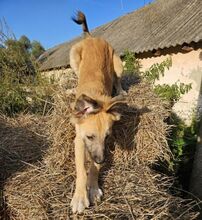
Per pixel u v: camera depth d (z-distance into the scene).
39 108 1.26
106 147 0.79
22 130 1.02
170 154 0.89
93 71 0.89
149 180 0.76
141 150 0.84
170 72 1.43
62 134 0.83
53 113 0.91
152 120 0.86
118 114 0.73
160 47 1.42
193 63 1.31
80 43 1.04
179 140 1.08
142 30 1.95
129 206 0.65
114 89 1.00
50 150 0.85
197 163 1.05
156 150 0.84
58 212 0.63
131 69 1.53
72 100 0.89
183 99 1.35
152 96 0.97
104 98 0.75
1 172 0.78
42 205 0.64
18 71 1.32
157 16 2.04
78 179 0.67
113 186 0.72
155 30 1.75
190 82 1.33
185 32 1.38
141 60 1.63
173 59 1.42
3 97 1.24
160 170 0.92
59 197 0.67
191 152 1.15
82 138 0.71
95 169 0.70
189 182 1.08
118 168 0.79
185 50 1.33
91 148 0.69
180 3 1.90
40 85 1.27
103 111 0.71
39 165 0.81
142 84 1.05
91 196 0.67
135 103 0.92
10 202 0.67
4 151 0.88
